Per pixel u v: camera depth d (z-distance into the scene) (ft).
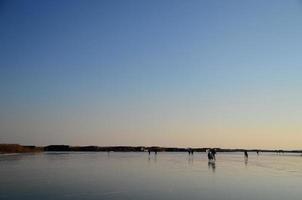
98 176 131.13
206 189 97.96
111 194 87.35
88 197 82.69
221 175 141.08
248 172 158.71
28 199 79.51
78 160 253.03
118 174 140.46
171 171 159.12
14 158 272.10
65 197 82.48
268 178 130.21
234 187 102.83
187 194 88.74
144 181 115.96
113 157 331.57
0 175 132.26
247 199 82.64
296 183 114.52
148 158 317.83
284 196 87.25
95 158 297.53
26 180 115.65
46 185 103.14
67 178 122.72
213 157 271.90
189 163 233.76
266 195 88.58
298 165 226.58
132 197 83.30
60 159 266.16
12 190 92.73
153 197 83.66
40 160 245.45
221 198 83.61
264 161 291.99
